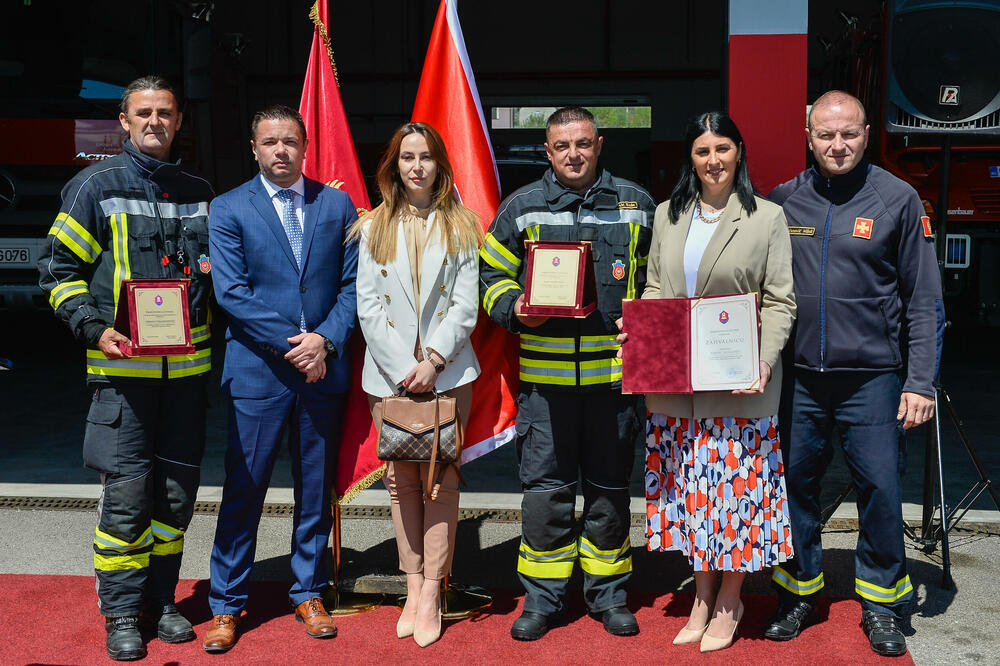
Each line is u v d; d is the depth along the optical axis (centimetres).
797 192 309
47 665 292
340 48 1498
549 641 310
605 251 312
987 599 339
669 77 1481
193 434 314
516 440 329
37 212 766
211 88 788
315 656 300
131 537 304
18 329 1072
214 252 308
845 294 300
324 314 317
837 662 293
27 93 764
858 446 304
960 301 826
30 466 519
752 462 298
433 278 312
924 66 367
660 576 366
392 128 1506
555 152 309
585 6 1480
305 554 323
